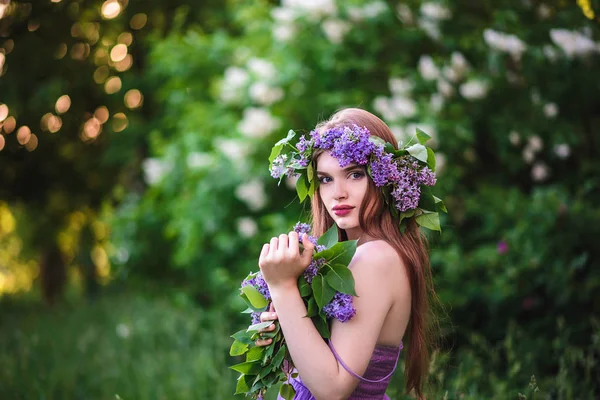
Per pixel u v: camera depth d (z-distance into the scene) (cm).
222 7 778
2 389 391
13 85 805
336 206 172
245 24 599
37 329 659
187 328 532
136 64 848
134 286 780
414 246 176
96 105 873
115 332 623
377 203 172
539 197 451
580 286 423
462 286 442
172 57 592
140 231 658
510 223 466
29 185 988
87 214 1049
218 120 535
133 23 828
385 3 507
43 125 871
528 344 396
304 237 162
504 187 520
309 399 169
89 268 1087
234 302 473
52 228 1059
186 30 782
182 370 442
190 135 547
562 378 313
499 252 439
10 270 1496
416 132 183
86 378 454
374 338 157
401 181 171
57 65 829
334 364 151
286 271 157
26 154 928
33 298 1233
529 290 431
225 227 515
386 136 183
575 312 430
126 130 786
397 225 176
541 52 499
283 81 498
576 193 497
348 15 500
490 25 526
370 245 167
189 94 600
